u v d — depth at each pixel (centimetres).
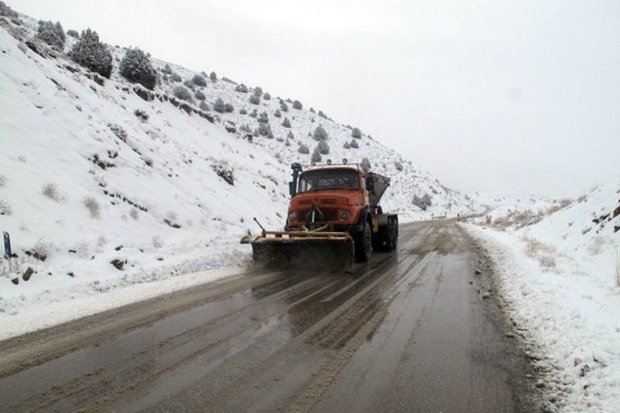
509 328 483
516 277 773
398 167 6419
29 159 1064
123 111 1945
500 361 384
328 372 364
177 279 819
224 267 960
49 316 558
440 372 362
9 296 618
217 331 486
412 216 4709
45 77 1538
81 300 646
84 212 1020
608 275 754
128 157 1426
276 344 439
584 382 326
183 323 520
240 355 407
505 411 294
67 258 824
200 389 334
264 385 339
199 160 1989
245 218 1688
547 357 388
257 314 560
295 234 937
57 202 980
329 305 609
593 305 529
